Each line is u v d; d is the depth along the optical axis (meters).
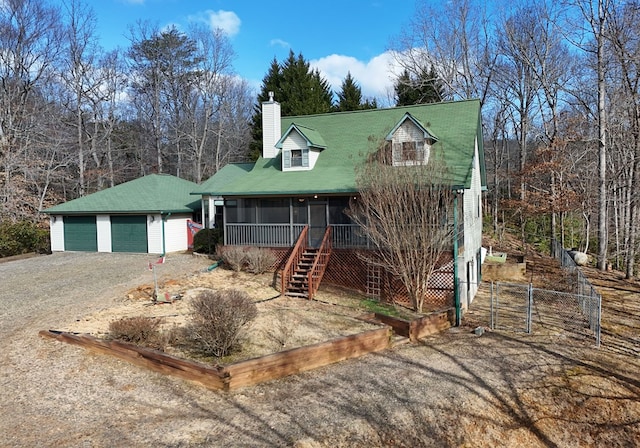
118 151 41.72
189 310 11.48
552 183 27.89
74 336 9.41
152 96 44.28
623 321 12.70
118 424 6.33
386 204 13.11
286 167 19.38
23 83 32.31
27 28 32.25
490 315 13.34
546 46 29.59
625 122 25.66
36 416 6.48
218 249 18.91
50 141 33.22
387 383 8.27
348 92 44.53
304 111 37.78
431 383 8.33
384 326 10.91
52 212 24.14
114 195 25.00
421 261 12.98
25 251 24.22
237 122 49.72
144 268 18.06
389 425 6.78
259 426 6.49
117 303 12.60
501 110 35.84
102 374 8.03
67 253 23.66
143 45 42.81
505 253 26.12
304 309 12.91
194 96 45.78
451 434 6.80
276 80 39.69
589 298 11.68
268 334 10.43
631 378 8.77
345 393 7.77
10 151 28.98
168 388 7.59
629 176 22.52
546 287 17.66
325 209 17.56
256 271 16.92
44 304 12.55
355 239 15.91
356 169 14.65
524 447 6.76
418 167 13.21
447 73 36.75
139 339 9.18
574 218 33.03
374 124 20.59
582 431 7.18
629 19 19.75
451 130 18.14
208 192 22.45
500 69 34.22
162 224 22.75
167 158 46.78
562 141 27.20
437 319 11.83
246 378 7.87
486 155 43.09
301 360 8.72
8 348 9.16
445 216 12.98
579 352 10.12
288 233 17.45
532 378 8.69
